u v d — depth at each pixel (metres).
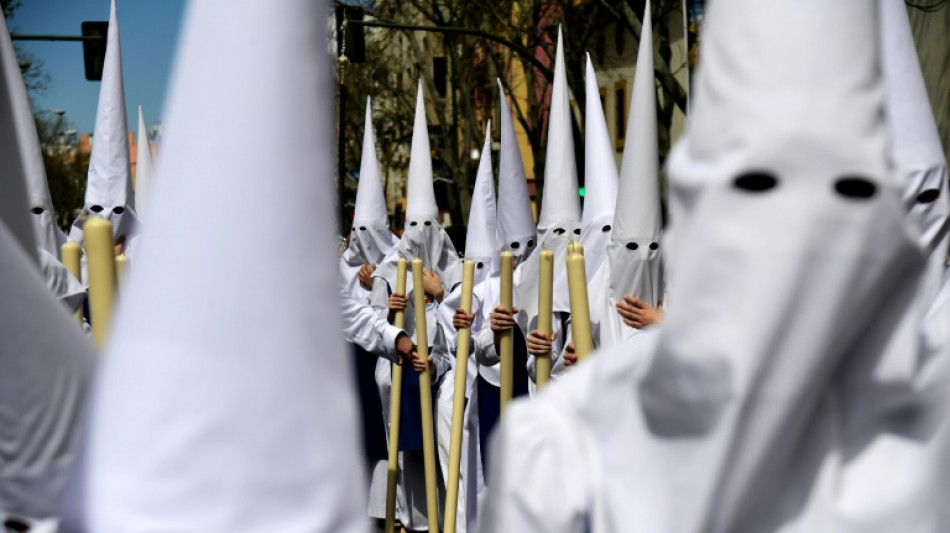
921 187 4.82
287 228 2.22
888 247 2.14
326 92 2.31
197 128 2.23
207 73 2.23
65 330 2.41
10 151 2.60
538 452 2.43
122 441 2.21
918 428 2.24
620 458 2.33
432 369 9.91
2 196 2.60
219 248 2.20
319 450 2.24
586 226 9.82
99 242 2.98
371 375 10.12
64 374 2.39
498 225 11.79
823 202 2.14
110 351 2.25
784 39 2.16
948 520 2.17
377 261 14.62
